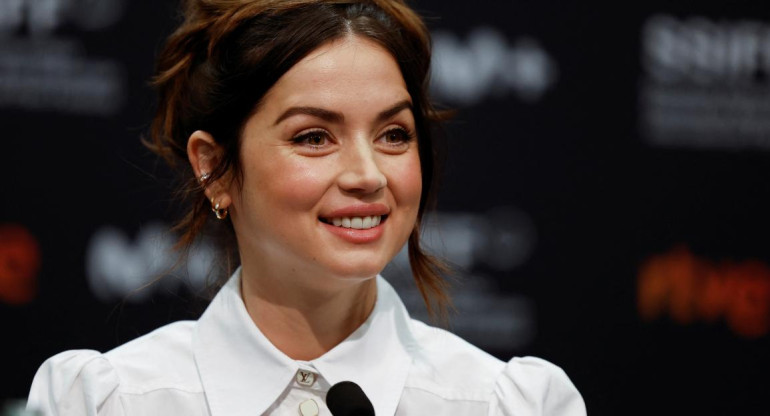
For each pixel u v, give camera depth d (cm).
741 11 1220
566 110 1216
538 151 1216
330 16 584
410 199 593
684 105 1223
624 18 1215
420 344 668
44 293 1198
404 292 1166
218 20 604
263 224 590
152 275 1179
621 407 1227
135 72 1197
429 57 650
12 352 1197
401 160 590
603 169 1223
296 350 631
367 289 638
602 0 1216
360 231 576
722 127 1227
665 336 1230
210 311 650
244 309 633
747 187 1230
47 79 1192
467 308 1209
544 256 1219
